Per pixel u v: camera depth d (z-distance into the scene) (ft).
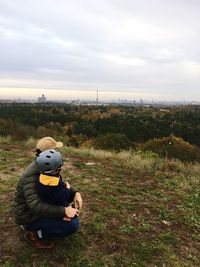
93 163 31.22
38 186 12.82
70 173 26.53
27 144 39.86
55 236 14.16
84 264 14.03
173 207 21.43
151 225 18.28
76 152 36.29
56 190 12.92
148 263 14.85
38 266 13.62
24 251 14.44
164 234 17.47
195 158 45.68
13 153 32.73
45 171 12.84
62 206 13.25
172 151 46.85
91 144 60.95
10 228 16.24
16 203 13.64
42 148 13.60
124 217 18.83
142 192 23.54
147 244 16.22
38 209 12.82
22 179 13.30
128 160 33.53
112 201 20.88
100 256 14.76
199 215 20.90
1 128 52.06
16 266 13.53
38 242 14.52
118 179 26.12
